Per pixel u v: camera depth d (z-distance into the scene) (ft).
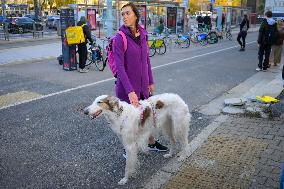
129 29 13.23
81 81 31.27
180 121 13.99
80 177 13.69
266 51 36.35
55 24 112.68
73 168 14.43
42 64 41.42
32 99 24.79
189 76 33.76
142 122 13.03
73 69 37.35
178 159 14.79
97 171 14.17
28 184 13.15
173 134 14.53
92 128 19.07
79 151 16.10
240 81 31.58
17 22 93.50
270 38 35.70
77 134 18.19
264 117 20.11
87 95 26.12
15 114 21.42
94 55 37.55
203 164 14.37
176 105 13.96
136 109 12.82
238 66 40.34
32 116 21.04
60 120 20.35
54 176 13.76
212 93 26.96
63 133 18.31
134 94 12.82
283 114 20.42
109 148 16.43
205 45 67.36
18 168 14.38
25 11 172.35
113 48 13.12
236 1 153.79
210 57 48.65
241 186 12.56
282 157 14.82
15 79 31.94
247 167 13.99
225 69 38.11
